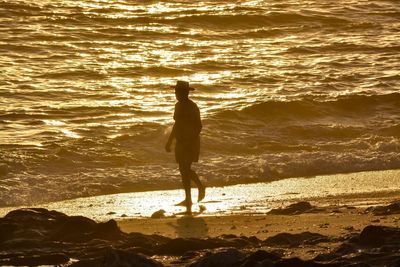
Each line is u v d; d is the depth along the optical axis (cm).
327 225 2797
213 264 2031
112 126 5112
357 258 2092
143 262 2028
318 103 5519
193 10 9475
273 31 8806
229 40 8500
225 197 3656
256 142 4734
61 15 8881
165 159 4362
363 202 3450
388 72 6988
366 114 5538
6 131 5047
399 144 4769
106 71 6938
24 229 2481
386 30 9012
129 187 3897
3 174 3978
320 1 10212
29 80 6562
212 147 4591
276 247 2372
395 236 2305
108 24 8738
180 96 3403
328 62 7406
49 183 3875
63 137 4853
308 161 4412
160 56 7600
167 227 2883
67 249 2355
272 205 3425
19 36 8006
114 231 2530
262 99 5853
